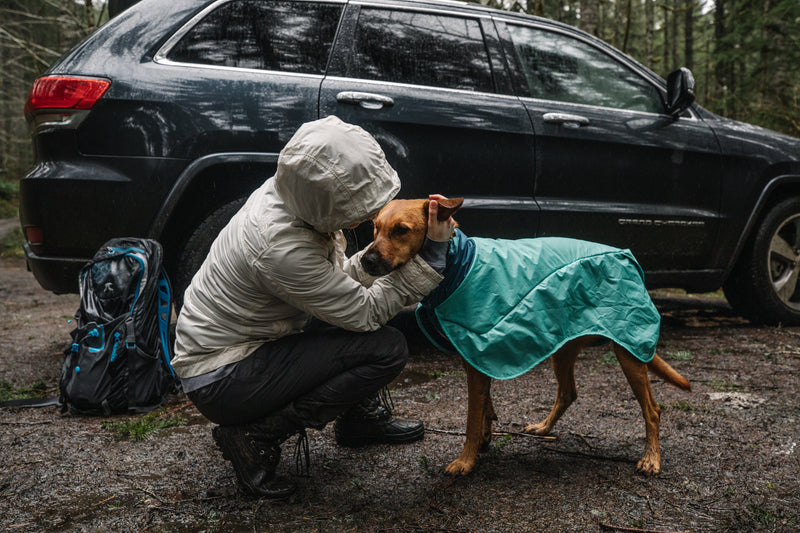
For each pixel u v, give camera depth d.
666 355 3.65
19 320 5.34
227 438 1.98
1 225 15.70
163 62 3.05
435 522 1.81
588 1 7.62
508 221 3.51
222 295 1.86
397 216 1.88
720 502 1.90
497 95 3.56
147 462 2.28
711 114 4.18
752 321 4.58
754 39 9.91
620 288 2.11
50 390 3.21
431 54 3.49
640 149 3.78
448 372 3.38
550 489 2.01
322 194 1.62
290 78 3.21
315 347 1.95
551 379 3.24
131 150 2.94
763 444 2.33
